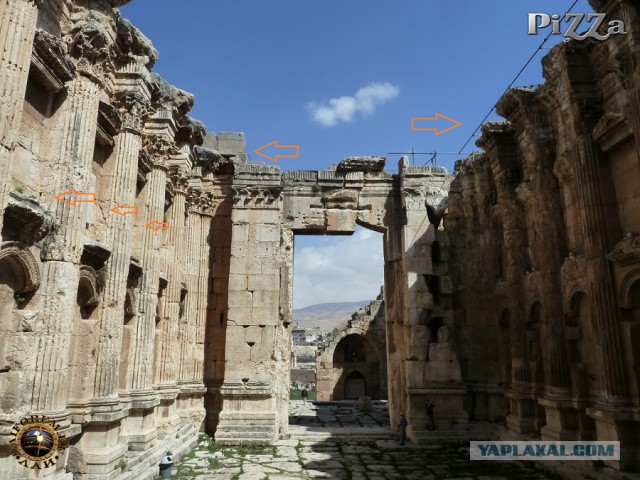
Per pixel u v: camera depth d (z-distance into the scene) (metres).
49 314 9.88
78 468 11.50
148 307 15.71
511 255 19.16
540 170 16.83
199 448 19.39
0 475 8.88
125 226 13.43
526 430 17.50
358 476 15.10
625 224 13.12
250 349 21.95
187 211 22.36
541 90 16.67
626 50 11.97
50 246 10.11
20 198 9.03
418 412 21.77
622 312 12.77
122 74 13.95
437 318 23.22
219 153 24.33
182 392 20.86
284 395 22.67
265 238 23.03
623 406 12.27
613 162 13.62
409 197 24.02
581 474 13.29
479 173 22.95
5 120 7.86
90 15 11.38
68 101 10.97
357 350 47.78
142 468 13.46
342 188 24.98
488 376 22.16
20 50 8.22
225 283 23.97
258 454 18.53
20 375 9.34
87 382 12.02
